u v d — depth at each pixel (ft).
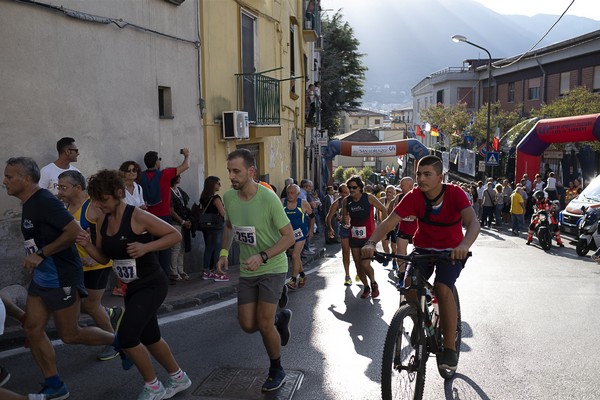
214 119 40.52
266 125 48.29
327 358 18.76
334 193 72.59
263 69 53.06
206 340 20.43
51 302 14.70
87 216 17.75
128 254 13.89
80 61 26.81
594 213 46.78
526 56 126.52
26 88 23.91
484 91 165.68
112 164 29.14
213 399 15.20
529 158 79.82
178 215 30.86
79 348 19.12
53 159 25.27
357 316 24.56
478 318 24.07
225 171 42.60
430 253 15.47
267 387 15.57
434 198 14.99
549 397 15.62
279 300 16.37
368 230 28.07
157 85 33.19
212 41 40.16
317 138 107.04
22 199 14.76
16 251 23.49
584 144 89.56
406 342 14.35
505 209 79.77
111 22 28.73
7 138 23.16
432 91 201.98
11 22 23.21
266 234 15.37
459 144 144.87
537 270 37.73
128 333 14.03
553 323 23.22
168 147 34.47
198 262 36.83
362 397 15.57
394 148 108.68
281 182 62.08
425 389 16.14
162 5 33.65
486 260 43.16
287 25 63.93
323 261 42.96
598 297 28.48
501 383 16.61
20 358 18.13
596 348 19.85
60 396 15.06
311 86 87.51
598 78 105.60
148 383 14.61
